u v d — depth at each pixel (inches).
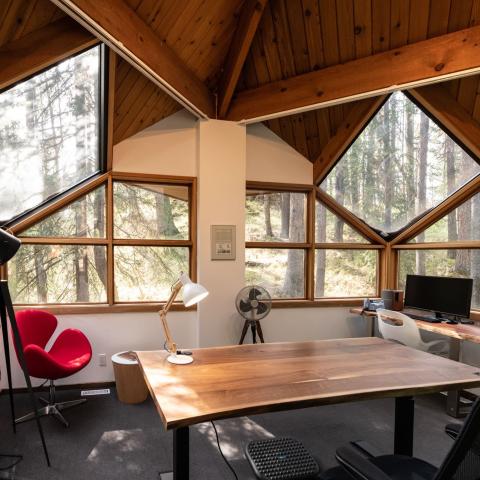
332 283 191.2
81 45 116.3
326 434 117.2
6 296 98.7
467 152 153.0
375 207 186.9
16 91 125.3
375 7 118.3
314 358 91.8
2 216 148.0
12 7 102.5
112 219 158.6
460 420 128.6
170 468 98.0
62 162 149.6
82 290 158.2
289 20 132.6
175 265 169.2
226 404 64.5
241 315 155.6
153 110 158.6
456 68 112.1
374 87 126.9
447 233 166.6
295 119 173.6
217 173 162.7
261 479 76.7
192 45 134.8
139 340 159.8
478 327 134.7
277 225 184.2
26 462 100.0
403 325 140.8
